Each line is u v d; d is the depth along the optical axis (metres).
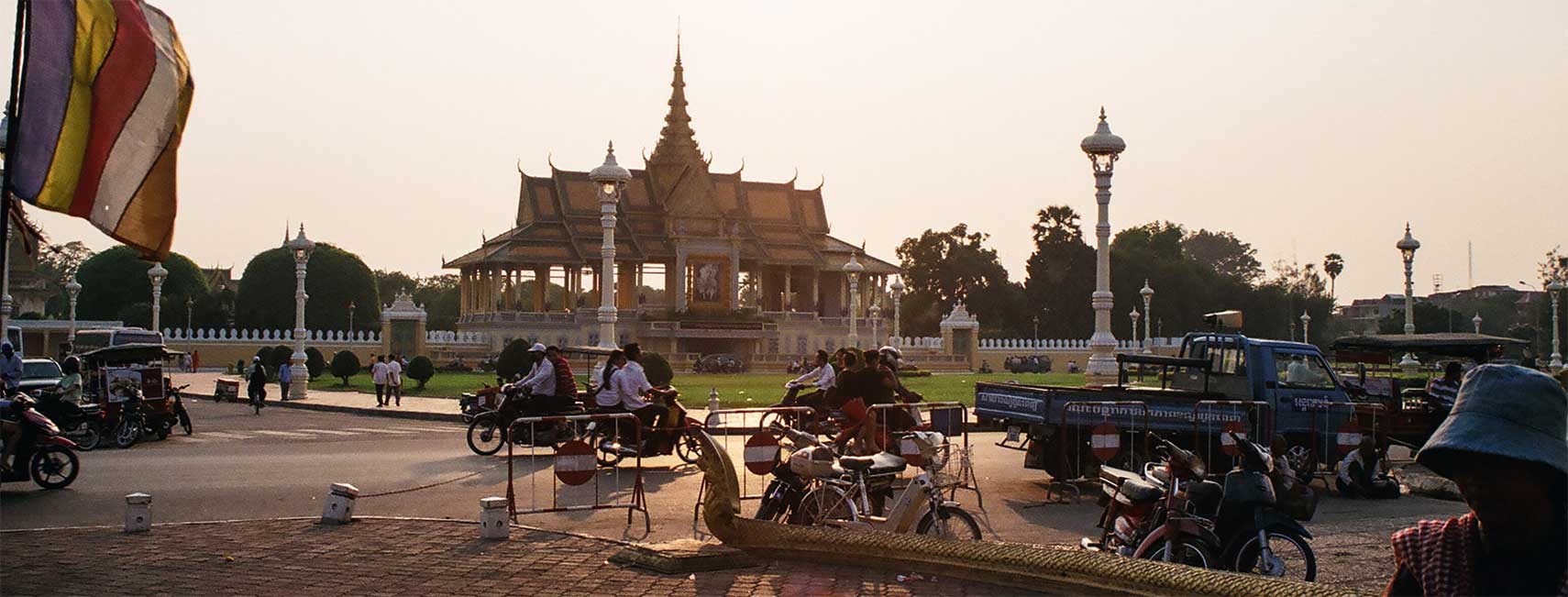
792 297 110.81
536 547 13.05
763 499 13.35
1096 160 30.55
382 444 26.53
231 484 18.98
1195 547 10.45
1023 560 10.20
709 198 100.56
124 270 97.88
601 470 21.61
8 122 10.26
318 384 59.22
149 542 13.33
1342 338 26.44
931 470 13.90
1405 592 4.33
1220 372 20.95
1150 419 18.69
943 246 127.75
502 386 31.98
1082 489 19.11
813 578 11.29
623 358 22.45
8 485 18.86
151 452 24.45
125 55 10.60
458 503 17.08
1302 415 20.31
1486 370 4.27
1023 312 121.25
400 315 86.44
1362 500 18.64
